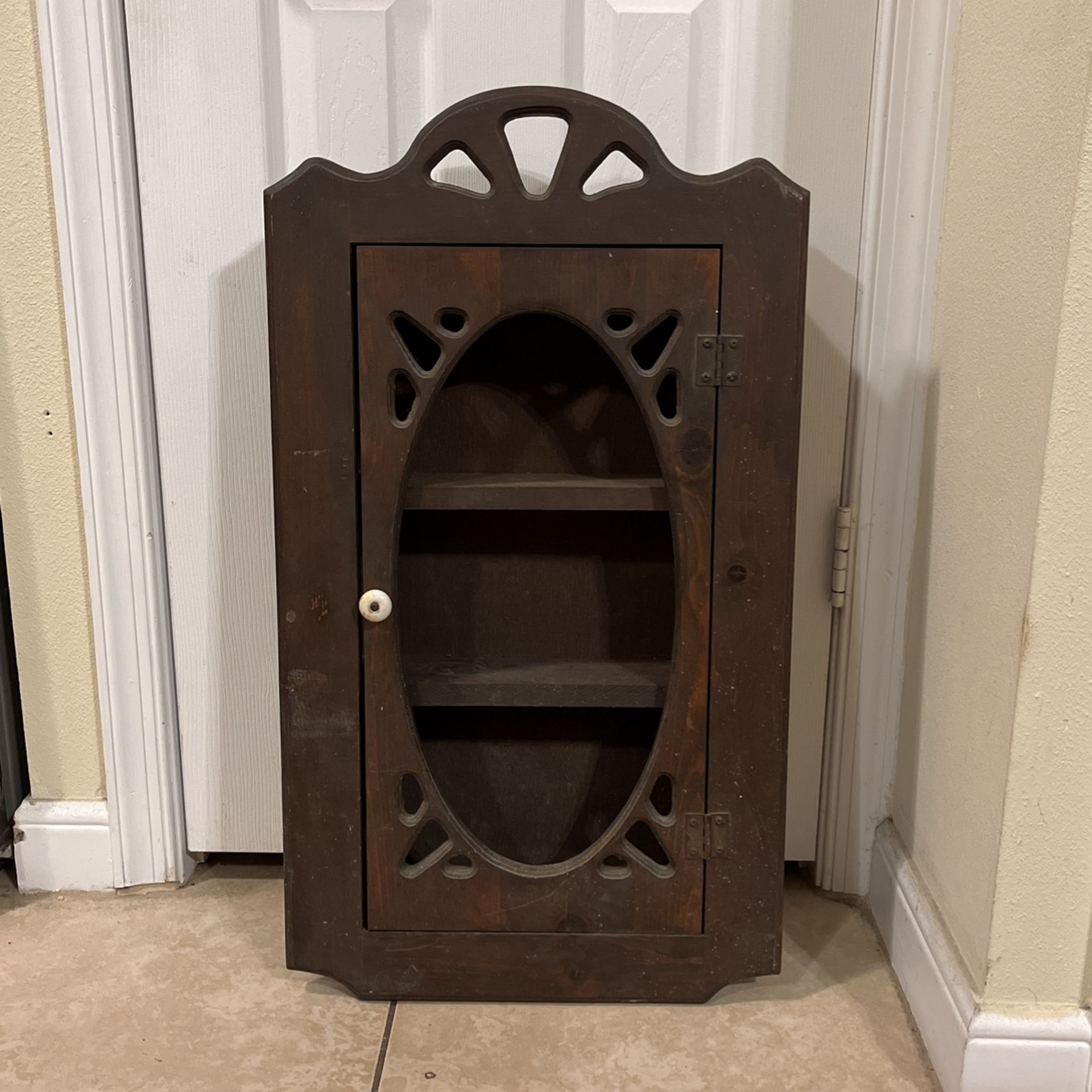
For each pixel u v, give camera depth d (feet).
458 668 3.02
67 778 3.52
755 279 2.60
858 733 3.41
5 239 3.09
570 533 3.05
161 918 3.43
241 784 3.57
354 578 2.77
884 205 3.07
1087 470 2.32
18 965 3.19
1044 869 2.54
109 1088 2.72
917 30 2.94
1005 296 2.55
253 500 3.35
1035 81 2.37
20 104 3.01
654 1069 2.80
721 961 2.97
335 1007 3.03
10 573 3.33
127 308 3.15
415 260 2.61
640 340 2.71
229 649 3.47
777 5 3.01
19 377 3.19
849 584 3.31
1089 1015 2.60
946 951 2.80
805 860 3.59
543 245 2.61
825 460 3.28
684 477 2.70
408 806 3.11
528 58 3.05
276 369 2.68
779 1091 2.73
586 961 2.97
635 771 3.17
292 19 3.05
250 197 3.14
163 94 3.07
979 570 2.70
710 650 2.79
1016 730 2.47
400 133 3.11
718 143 3.11
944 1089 2.73
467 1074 2.78
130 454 3.25
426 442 3.00
